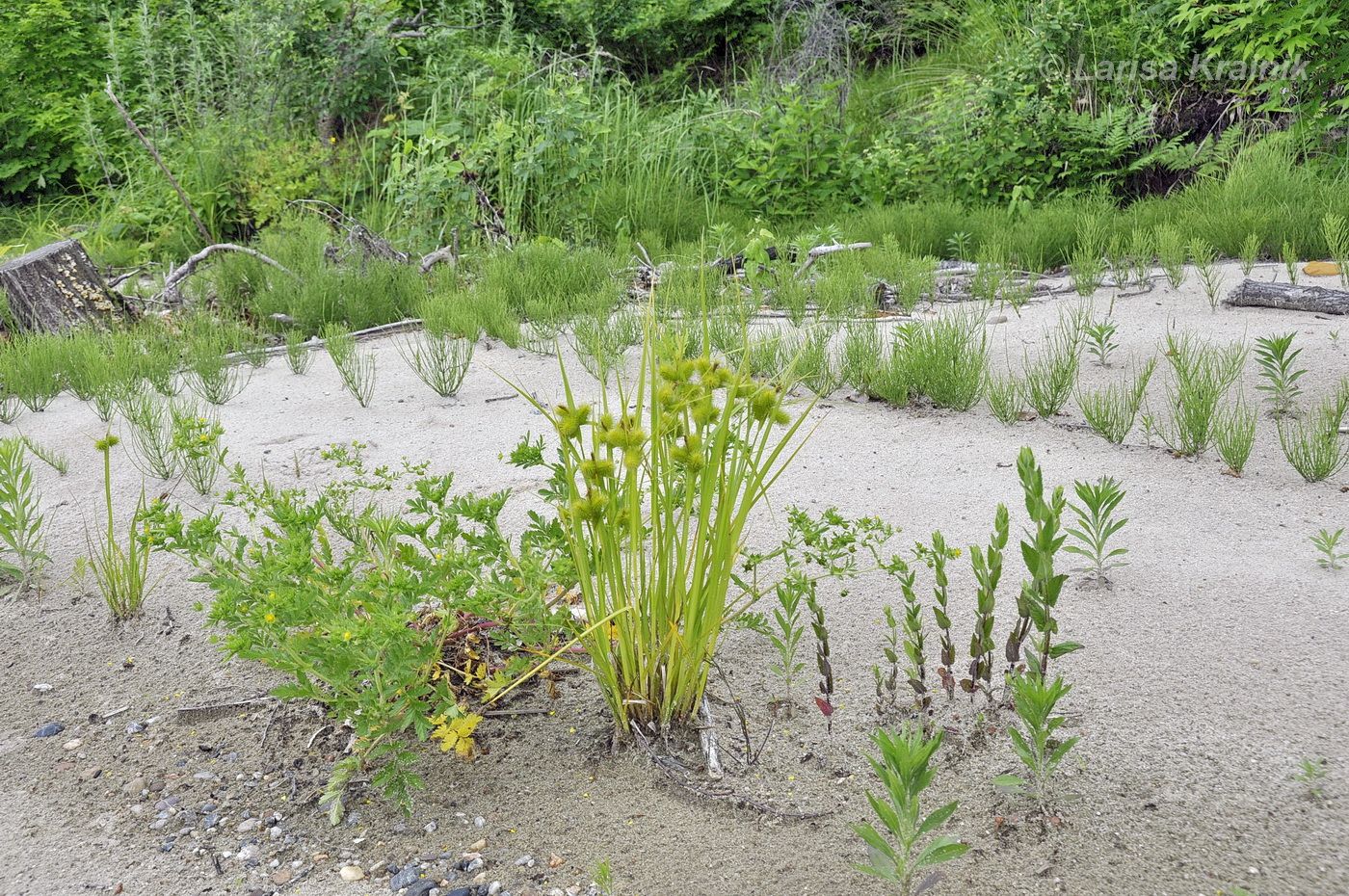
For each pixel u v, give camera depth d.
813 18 12.61
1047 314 6.29
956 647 2.94
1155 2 10.10
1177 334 5.65
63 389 5.85
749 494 2.50
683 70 13.76
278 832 2.45
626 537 2.71
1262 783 2.33
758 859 2.25
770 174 10.05
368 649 2.41
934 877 2.04
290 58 11.27
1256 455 4.23
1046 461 4.27
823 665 2.65
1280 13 8.71
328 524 3.88
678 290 6.65
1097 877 2.13
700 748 2.59
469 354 5.52
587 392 5.35
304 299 6.80
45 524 4.07
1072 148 9.55
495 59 11.09
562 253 7.65
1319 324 5.67
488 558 2.69
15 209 12.11
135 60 12.15
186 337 6.44
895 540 3.61
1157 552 3.43
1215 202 8.01
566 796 2.48
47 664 3.21
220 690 3.02
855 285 6.67
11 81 12.30
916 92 12.02
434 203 8.95
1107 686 2.71
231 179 10.01
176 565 3.70
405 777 2.42
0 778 2.70
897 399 4.98
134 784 2.64
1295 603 3.05
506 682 2.61
